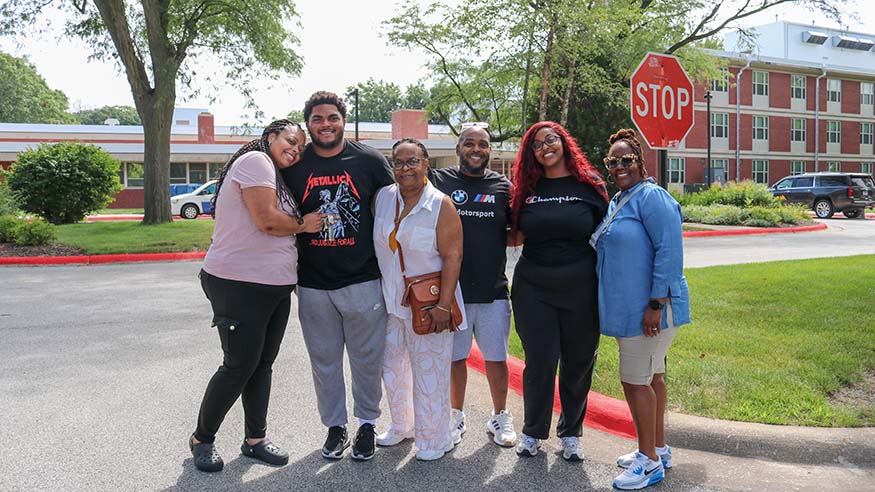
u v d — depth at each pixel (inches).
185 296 367.9
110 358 238.2
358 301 152.9
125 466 149.3
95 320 302.4
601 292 145.3
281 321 153.6
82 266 510.3
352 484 141.8
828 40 2091.5
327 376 156.9
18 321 299.4
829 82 1690.5
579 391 154.5
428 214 148.5
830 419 163.3
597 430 176.4
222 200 143.5
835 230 815.1
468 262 163.3
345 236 151.3
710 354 215.5
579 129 848.3
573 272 149.8
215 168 1533.0
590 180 152.7
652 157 1295.5
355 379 158.2
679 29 825.5
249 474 146.6
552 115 846.5
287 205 146.9
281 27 816.9
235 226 142.3
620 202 145.9
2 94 2630.4
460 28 620.7
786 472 147.1
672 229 137.7
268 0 775.7
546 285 151.3
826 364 201.0
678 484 141.7
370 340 155.9
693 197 1021.8
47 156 807.7
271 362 155.2
